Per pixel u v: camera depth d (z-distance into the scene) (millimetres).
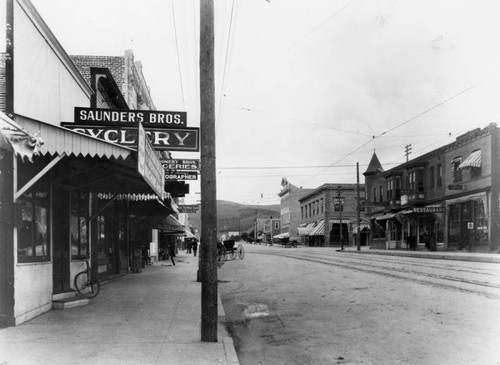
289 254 41469
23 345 6863
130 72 26297
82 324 8523
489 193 29375
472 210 31219
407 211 37656
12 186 8078
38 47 9805
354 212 69562
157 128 13820
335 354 6613
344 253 42062
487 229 29500
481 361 5914
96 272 14898
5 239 8133
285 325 8828
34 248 9430
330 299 11547
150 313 9797
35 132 7816
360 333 7734
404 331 7613
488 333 7223
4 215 8047
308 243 77688
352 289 13133
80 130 12055
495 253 28094
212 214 7527
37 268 9453
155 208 22953
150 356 6312
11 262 8164
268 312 10328
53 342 7055
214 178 7617
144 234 26641
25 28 8984
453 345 6652
